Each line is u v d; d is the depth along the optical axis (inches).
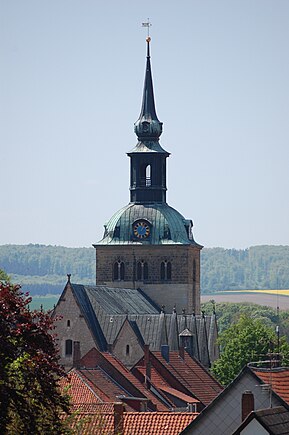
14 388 4771.2
